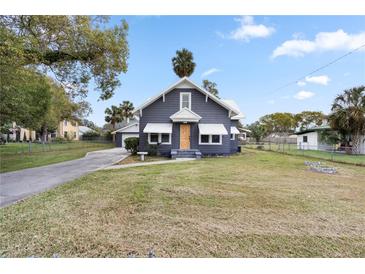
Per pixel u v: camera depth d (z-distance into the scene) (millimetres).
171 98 22719
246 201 6988
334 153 29578
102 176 11094
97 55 13781
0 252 3938
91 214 5738
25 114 22938
